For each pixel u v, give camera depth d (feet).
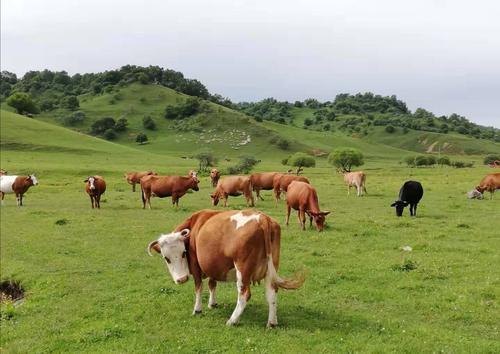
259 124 586.45
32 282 50.19
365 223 74.18
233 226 32.27
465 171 217.77
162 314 37.29
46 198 122.52
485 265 49.19
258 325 33.63
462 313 35.86
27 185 109.29
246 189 98.78
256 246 31.65
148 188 96.53
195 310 36.58
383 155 519.19
